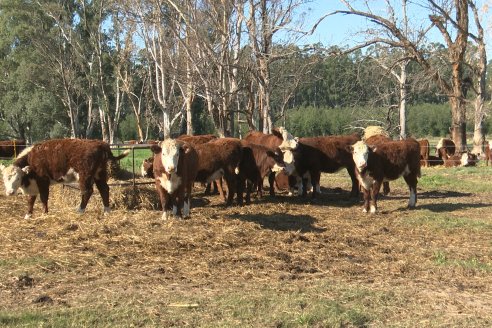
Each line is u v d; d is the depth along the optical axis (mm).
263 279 6547
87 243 7863
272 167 12477
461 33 25609
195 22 20844
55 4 44438
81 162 9805
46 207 10219
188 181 10109
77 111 48125
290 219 10477
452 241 8719
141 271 6770
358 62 28406
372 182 11289
